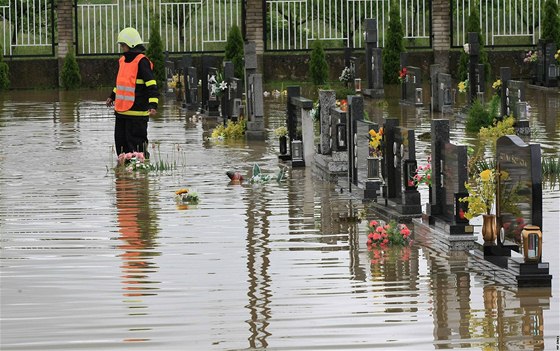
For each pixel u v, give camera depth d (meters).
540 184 19.17
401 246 21.98
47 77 57.50
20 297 18.42
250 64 38.19
